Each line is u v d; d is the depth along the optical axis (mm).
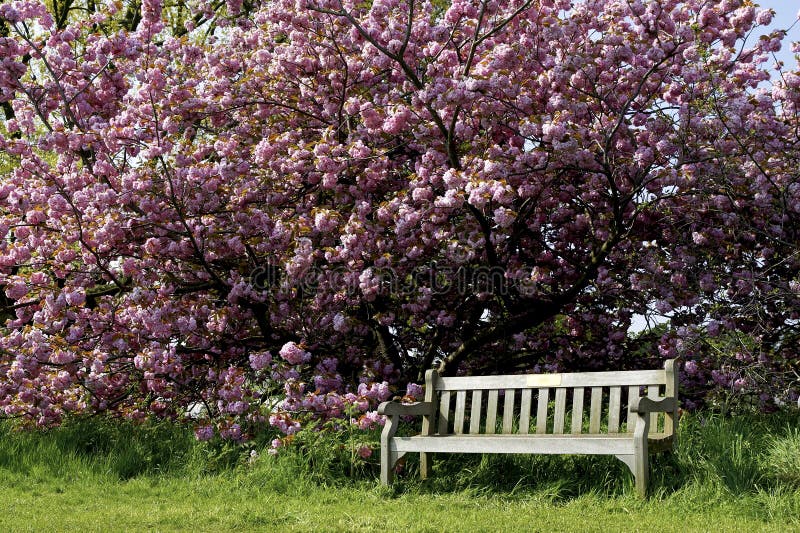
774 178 7934
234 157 8617
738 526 4539
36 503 5961
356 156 7930
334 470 6535
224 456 7258
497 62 7477
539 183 8008
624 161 7914
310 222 8406
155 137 8609
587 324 9438
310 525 4988
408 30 7953
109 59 9125
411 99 8383
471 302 8875
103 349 8516
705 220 8547
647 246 8711
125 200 8133
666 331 9094
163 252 8430
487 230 7828
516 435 6074
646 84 8094
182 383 8336
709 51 8031
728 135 7840
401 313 8781
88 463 7352
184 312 8680
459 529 4707
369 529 4785
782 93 7949
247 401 7613
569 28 7695
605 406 9305
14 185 8664
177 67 9797
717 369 8086
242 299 8672
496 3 7930
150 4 9180
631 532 4469
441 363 8664
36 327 8359
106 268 8438
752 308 7750
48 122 8672
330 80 9000
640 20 8102
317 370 8148
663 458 5715
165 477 6996
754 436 6184
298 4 8062
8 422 9023
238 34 9930
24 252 8367
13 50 8578
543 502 5492
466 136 8211
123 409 9047
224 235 8664
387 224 8008
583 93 8234
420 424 8070
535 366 9375
